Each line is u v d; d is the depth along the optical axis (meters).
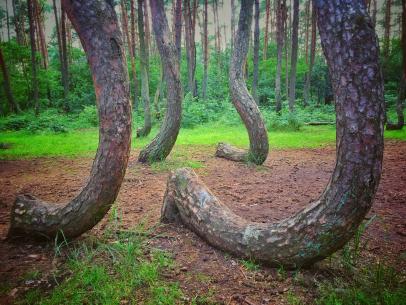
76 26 2.82
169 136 7.54
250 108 7.21
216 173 6.78
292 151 9.59
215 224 3.10
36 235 3.21
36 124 16.47
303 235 2.50
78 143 11.83
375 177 2.21
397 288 2.40
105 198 3.00
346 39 2.10
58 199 5.11
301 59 33.69
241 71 7.34
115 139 2.89
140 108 21.00
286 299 2.32
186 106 18.12
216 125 16.92
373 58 2.10
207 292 2.40
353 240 3.27
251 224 2.95
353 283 2.50
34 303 2.25
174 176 3.83
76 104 25.47
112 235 3.42
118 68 2.86
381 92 2.14
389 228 3.65
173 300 2.29
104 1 2.82
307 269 2.67
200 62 41.81
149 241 3.27
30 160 8.79
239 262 2.84
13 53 23.73
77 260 2.79
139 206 4.52
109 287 2.39
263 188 5.58
